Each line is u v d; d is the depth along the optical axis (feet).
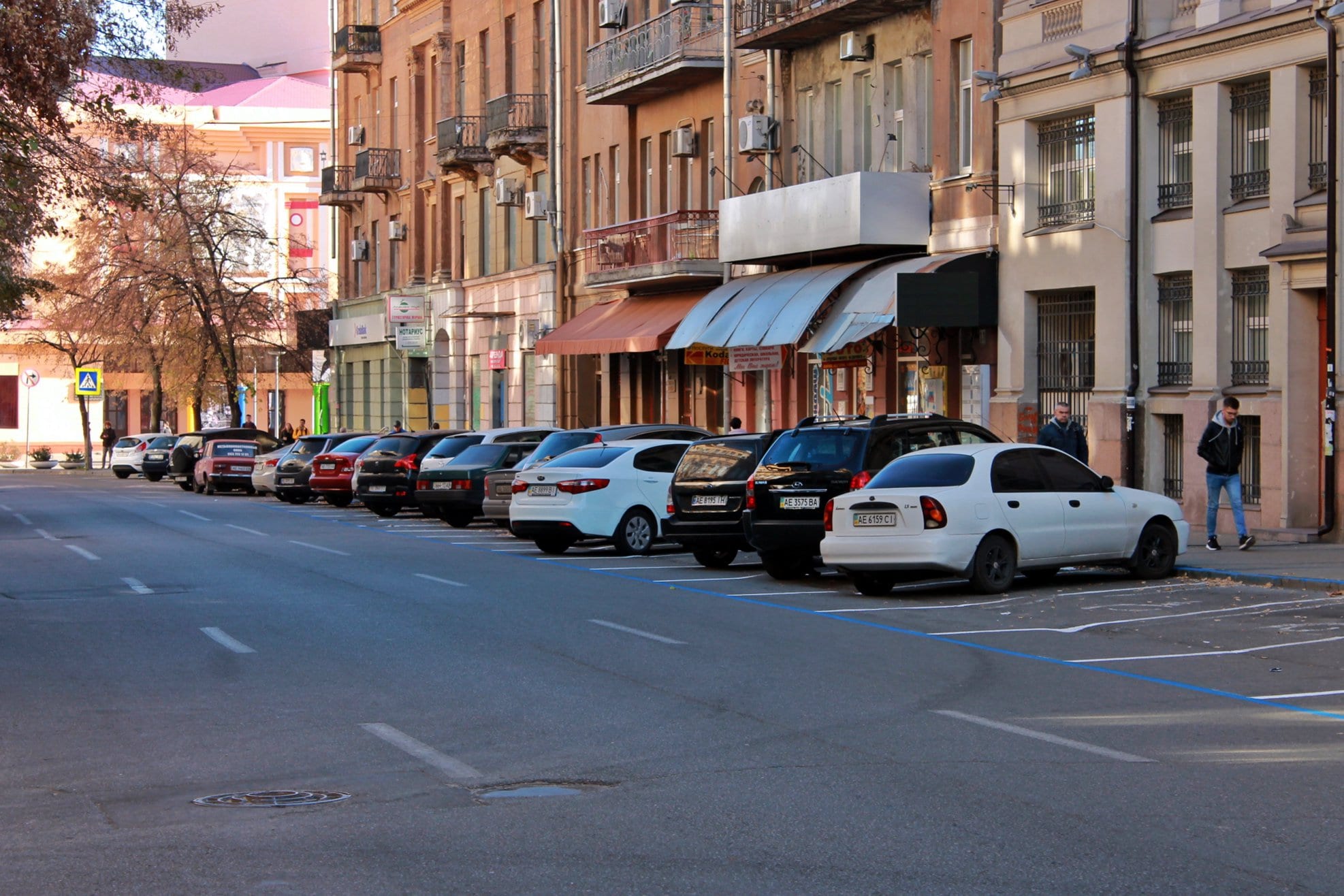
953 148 148.77
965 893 32.45
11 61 104.73
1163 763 45.24
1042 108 135.64
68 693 59.72
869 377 161.79
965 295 140.05
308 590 96.84
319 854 36.09
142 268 295.69
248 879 34.04
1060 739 48.75
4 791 43.37
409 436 180.45
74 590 97.50
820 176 170.91
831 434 99.86
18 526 163.73
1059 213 136.26
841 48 163.12
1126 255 126.72
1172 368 125.90
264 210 403.54
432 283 287.69
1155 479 126.21
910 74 155.12
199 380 298.35
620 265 202.59
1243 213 116.98
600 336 204.44
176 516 181.88
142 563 116.98
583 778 44.32
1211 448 108.58
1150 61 124.67
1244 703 55.26
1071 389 135.64
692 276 187.52
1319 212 110.42
